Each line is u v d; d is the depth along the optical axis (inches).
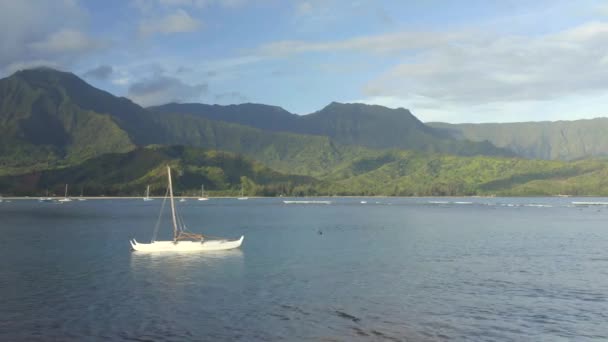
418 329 1843.0
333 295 2313.0
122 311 2048.5
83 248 3922.2
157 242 3663.9
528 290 2423.7
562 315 2014.0
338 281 2618.1
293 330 1824.6
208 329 1830.7
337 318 1962.4
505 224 6555.1
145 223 6722.4
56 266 3063.5
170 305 2138.3
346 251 3752.5
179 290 2412.6
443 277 2731.3
